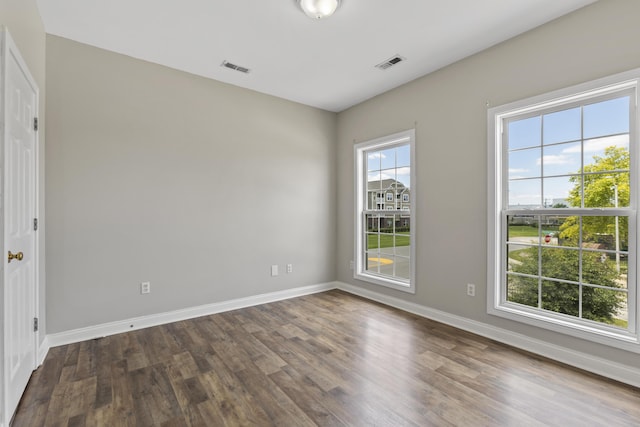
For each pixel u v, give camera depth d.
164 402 1.83
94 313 2.75
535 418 1.68
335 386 2.00
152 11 2.26
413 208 3.43
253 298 3.72
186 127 3.24
